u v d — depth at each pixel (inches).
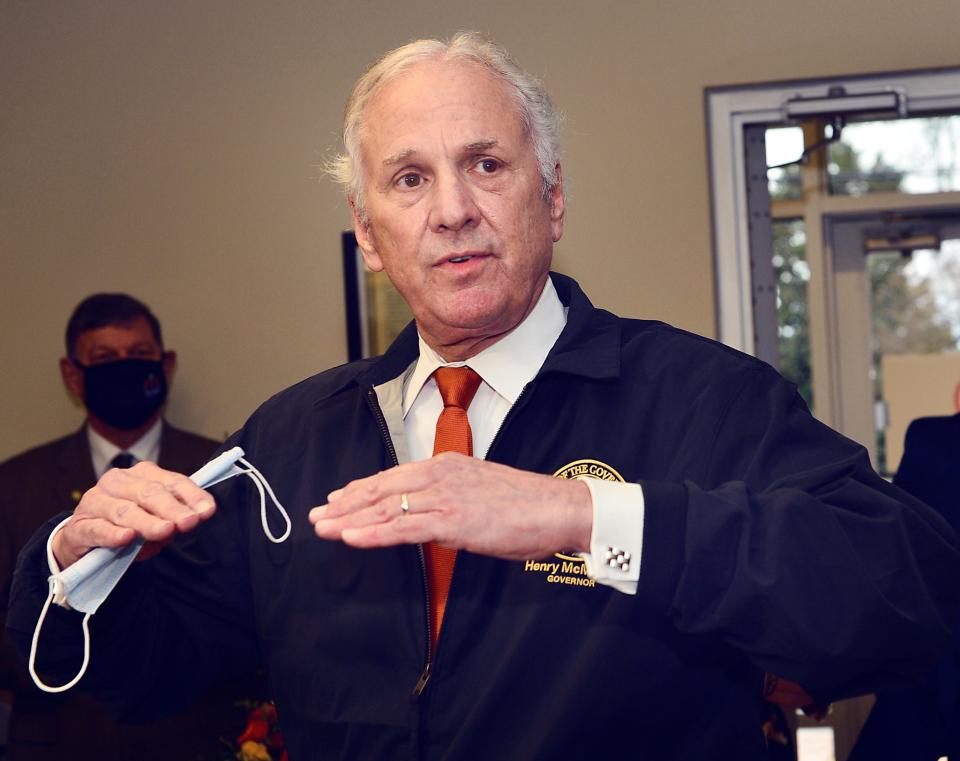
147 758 110.8
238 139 131.2
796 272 148.5
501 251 50.6
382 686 50.6
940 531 48.0
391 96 51.6
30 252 133.0
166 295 131.3
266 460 57.8
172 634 54.7
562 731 47.1
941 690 81.8
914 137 144.6
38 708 111.3
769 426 49.4
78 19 133.5
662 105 124.7
